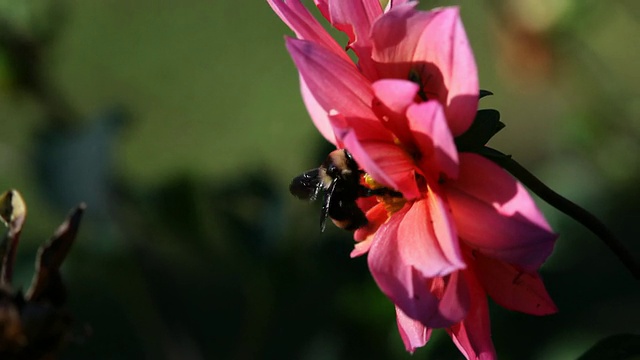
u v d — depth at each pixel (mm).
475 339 602
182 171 827
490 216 582
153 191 824
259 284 808
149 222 823
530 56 982
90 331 591
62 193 799
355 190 658
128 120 817
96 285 1356
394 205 630
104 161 801
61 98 869
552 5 950
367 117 592
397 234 597
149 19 2289
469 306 588
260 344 812
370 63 593
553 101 1648
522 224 578
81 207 587
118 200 807
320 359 820
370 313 805
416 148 591
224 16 2277
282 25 2221
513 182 581
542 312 599
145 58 2172
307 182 673
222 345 1274
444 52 582
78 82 2105
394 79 588
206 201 832
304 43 591
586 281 991
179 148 1897
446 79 584
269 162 1811
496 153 596
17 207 593
